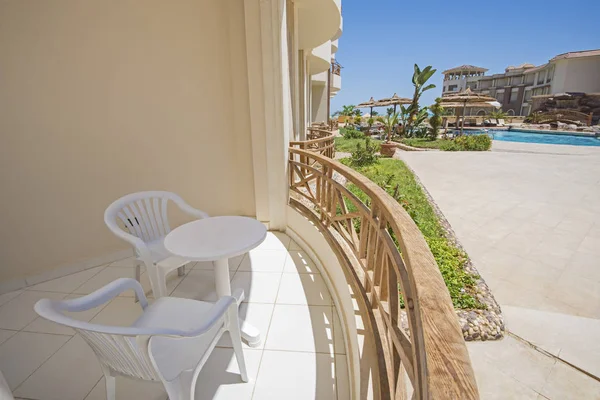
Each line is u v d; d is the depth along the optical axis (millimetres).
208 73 3018
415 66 15492
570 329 1979
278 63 2854
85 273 2693
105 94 2662
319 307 2119
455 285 2330
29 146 2445
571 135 17719
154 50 2779
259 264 2695
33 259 2553
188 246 1663
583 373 1662
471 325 1970
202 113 3086
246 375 1532
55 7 2377
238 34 2914
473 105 16922
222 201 3373
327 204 2482
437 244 2938
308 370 1614
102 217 2826
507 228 3574
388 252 1126
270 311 2080
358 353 1365
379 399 1054
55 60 2441
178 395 1121
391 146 9164
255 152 3162
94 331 911
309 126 10680
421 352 527
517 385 1605
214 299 2238
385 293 1353
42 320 2092
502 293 2373
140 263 2203
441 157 8703
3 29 2250
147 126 2883
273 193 3230
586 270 2670
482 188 5262
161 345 1260
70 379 1610
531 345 1862
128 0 2609
